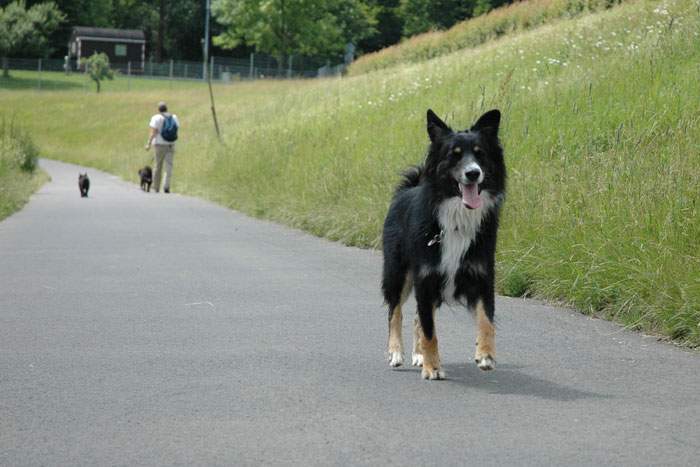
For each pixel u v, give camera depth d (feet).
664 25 67.92
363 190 57.36
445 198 23.63
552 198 38.91
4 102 256.93
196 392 21.18
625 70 58.95
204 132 159.84
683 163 36.19
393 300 25.43
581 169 40.81
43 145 209.36
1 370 23.27
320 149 75.41
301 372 23.22
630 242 32.96
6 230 58.49
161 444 17.31
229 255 46.55
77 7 398.62
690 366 24.00
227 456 16.58
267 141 91.15
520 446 17.04
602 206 36.19
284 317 30.60
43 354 25.11
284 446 17.15
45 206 79.92
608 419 18.88
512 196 41.27
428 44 163.73
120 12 422.41
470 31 150.82
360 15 317.63
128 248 49.19
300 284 37.52
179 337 27.40
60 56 403.95
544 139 49.42
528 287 35.40
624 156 40.81
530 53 87.76
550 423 18.61
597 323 30.07
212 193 88.94
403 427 18.39
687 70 54.19
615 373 23.22
